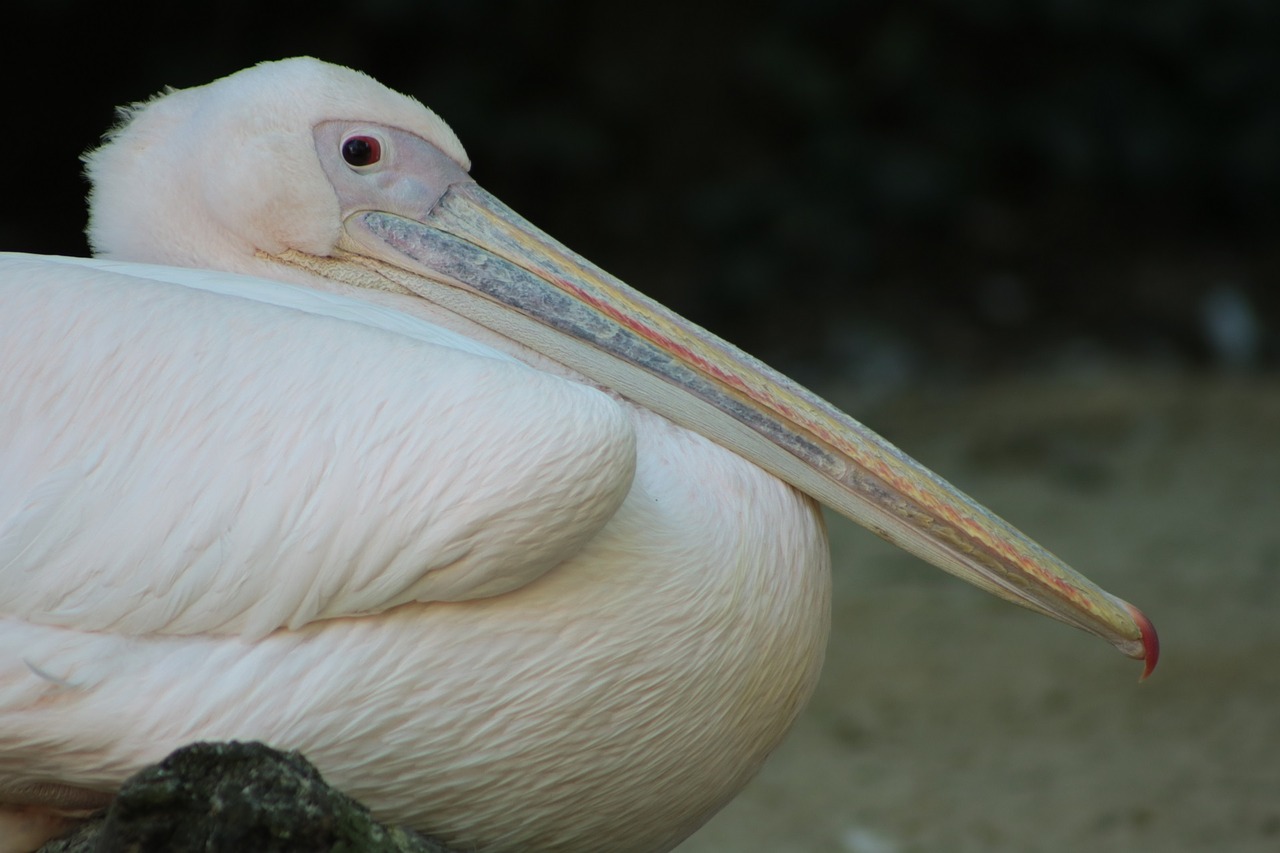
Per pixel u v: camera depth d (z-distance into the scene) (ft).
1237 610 48.96
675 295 82.53
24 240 78.43
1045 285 83.46
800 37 85.66
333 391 20.29
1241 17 83.97
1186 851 35.04
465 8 79.56
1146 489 60.54
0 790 20.74
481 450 19.95
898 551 58.03
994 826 37.06
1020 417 69.10
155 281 21.49
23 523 19.56
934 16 85.46
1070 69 86.22
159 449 19.99
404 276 26.17
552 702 21.45
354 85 26.25
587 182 85.92
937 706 44.21
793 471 24.71
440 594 20.40
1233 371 76.59
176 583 19.76
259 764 18.89
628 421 21.03
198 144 25.93
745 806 39.14
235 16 78.95
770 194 84.07
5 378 20.31
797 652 23.99
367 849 19.11
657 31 86.63
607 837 23.20
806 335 79.66
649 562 21.94
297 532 19.85
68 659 19.70
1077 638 48.96
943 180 83.87
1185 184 86.02
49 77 78.84
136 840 18.37
